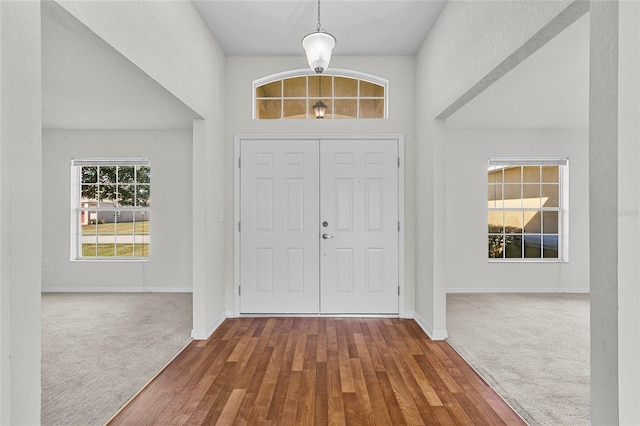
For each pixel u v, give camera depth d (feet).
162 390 7.39
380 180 12.55
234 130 12.60
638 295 3.04
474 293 16.40
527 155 16.65
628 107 3.10
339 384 7.66
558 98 12.62
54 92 11.27
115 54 6.19
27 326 3.97
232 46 11.89
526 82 11.18
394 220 12.53
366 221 12.55
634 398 3.10
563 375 8.13
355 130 12.57
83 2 5.17
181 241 16.47
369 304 12.53
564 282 16.57
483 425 6.21
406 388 7.49
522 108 13.74
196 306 10.40
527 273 16.58
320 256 12.57
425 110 11.30
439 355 9.21
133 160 16.66
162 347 9.71
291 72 12.76
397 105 12.57
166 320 12.14
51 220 16.47
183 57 8.86
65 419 6.35
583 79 10.95
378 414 6.54
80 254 16.89
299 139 12.56
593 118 4.10
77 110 13.33
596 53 4.05
